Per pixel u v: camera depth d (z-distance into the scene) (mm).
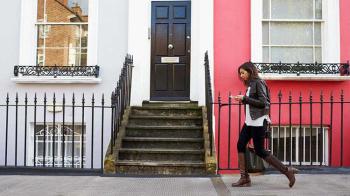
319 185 6090
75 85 9273
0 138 9250
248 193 5578
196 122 8430
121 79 8055
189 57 9633
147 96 9469
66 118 9250
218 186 6078
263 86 5891
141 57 9242
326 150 9008
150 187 6023
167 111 8797
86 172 7094
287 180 6484
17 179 6633
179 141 7840
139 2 9258
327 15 9188
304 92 9039
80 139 9281
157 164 7125
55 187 6012
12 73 9359
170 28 9711
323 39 9250
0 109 9281
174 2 9719
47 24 9625
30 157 9266
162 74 9656
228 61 9117
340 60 9078
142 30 9320
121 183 6320
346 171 7117
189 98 9570
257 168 6062
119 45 9328
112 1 9391
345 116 9000
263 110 5855
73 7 9641
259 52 9102
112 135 7273
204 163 7105
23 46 9391
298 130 9109
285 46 9281
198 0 9445
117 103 7680
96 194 5562
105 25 9367
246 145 6066
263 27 9289
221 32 9156
